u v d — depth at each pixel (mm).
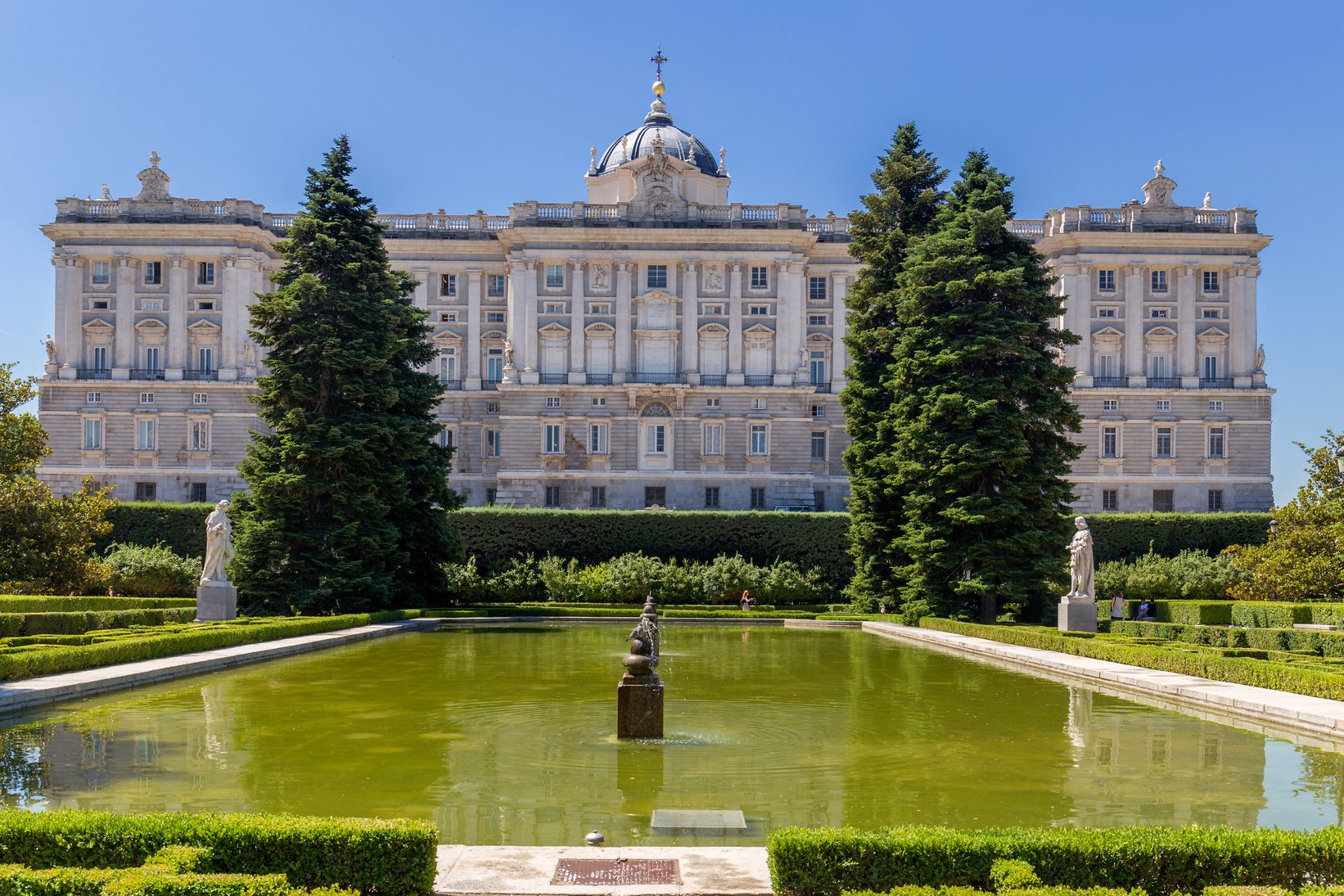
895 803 15664
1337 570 43906
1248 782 16922
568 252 87875
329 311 50812
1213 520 70188
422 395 56281
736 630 48500
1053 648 35375
